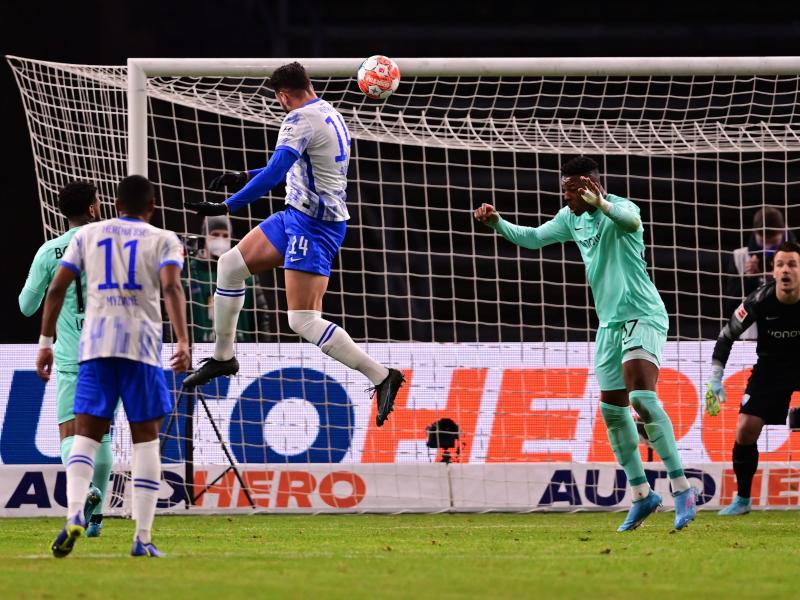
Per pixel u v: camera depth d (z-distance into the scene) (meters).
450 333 58.03
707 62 30.78
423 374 33.47
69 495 19.09
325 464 33.09
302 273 25.89
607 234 25.34
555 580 17.31
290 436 33.16
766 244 34.97
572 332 59.00
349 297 56.19
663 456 25.69
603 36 74.62
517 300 59.00
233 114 34.50
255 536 25.66
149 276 19.20
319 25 72.38
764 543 23.28
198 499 32.72
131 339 19.05
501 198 61.06
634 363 25.06
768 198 59.88
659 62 30.78
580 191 24.41
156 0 62.94
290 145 24.86
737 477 30.17
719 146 36.34
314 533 26.61
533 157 61.16
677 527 25.77
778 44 73.69
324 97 51.06
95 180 33.56
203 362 27.70
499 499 33.19
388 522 30.03
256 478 32.91
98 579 16.80
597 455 33.44
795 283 27.39
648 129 36.66
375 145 58.94
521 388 33.50
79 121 33.66
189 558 19.89
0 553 21.12
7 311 48.84
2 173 50.00
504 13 76.06
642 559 20.20
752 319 27.72
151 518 20.02
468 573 18.08
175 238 19.41
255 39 69.75
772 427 33.28
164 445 32.72
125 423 31.97
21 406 32.81
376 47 76.06
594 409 33.50
